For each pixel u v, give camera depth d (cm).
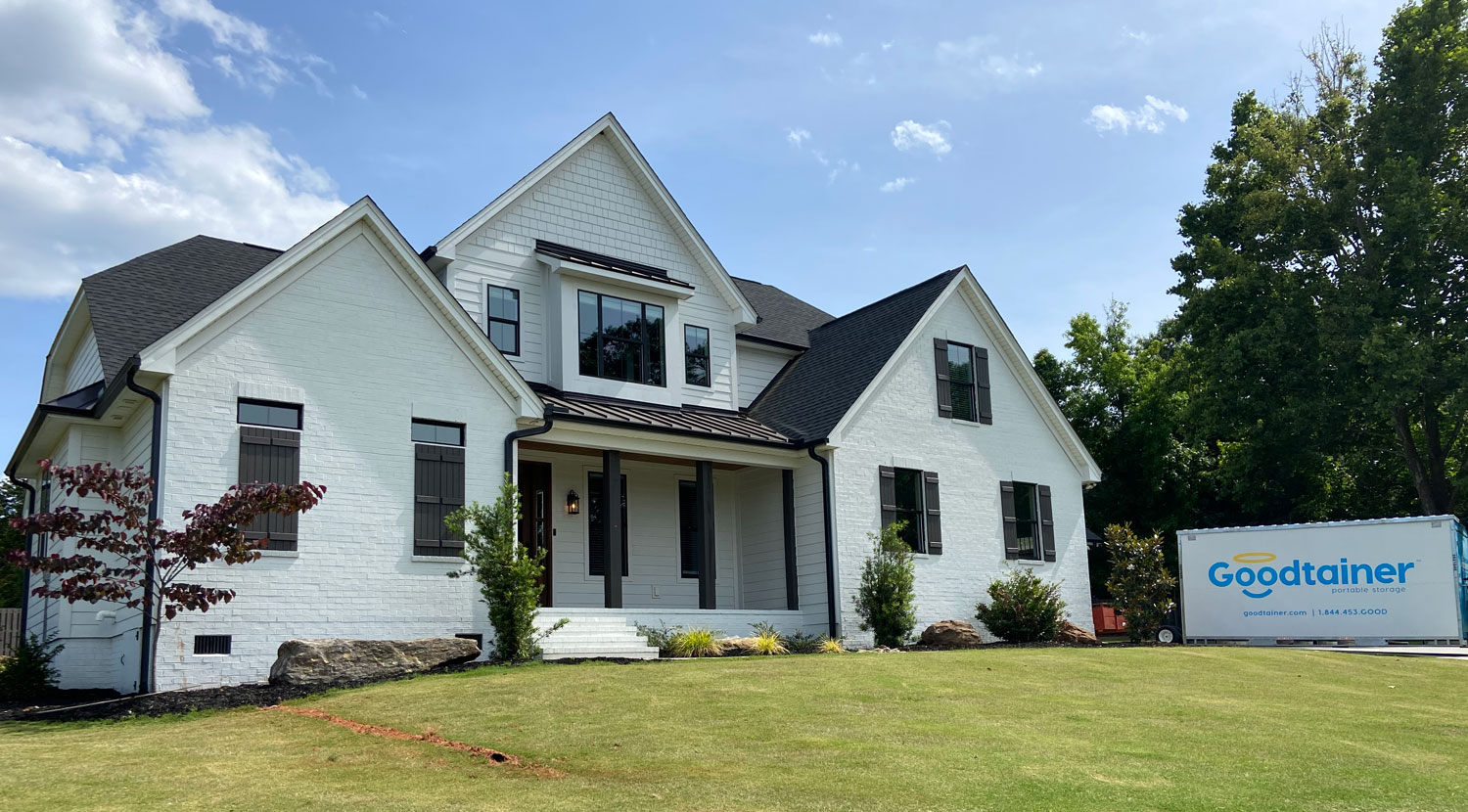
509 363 1795
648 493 2214
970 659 1652
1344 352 3064
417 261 1711
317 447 1580
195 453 1469
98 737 1092
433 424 1723
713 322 2364
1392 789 872
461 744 987
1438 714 1309
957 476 2395
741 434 2100
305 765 914
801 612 2155
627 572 2150
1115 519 3950
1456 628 2231
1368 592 2333
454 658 1526
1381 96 3191
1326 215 3158
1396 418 3222
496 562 1622
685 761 909
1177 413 3747
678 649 1820
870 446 2233
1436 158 3147
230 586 1474
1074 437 2677
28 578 1983
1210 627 2512
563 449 1975
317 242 1611
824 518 2148
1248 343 3170
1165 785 859
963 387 2469
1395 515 3669
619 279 2120
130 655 1482
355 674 1416
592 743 982
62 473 1299
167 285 1816
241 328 1537
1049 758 944
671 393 2195
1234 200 3484
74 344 2009
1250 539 2489
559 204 2150
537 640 1677
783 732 1036
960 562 2352
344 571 1577
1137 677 1530
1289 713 1256
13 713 1302
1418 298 3103
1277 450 3359
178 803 782
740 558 2327
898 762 908
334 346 1623
